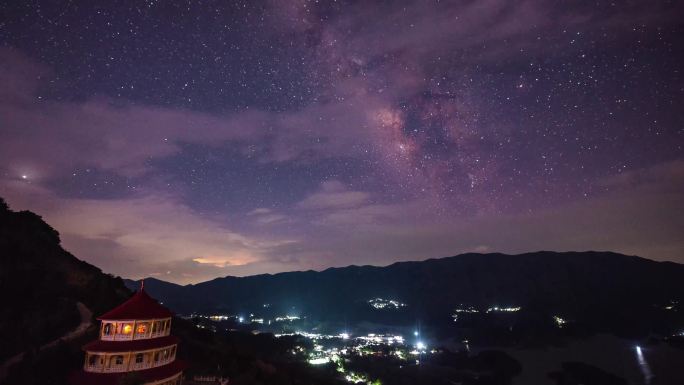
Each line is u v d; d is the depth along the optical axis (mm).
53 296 53250
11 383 36062
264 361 85750
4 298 48375
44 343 44000
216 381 51031
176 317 85125
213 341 78250
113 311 36688
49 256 64938
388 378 115938
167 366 37969
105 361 34312
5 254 58500
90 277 62688
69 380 34031
